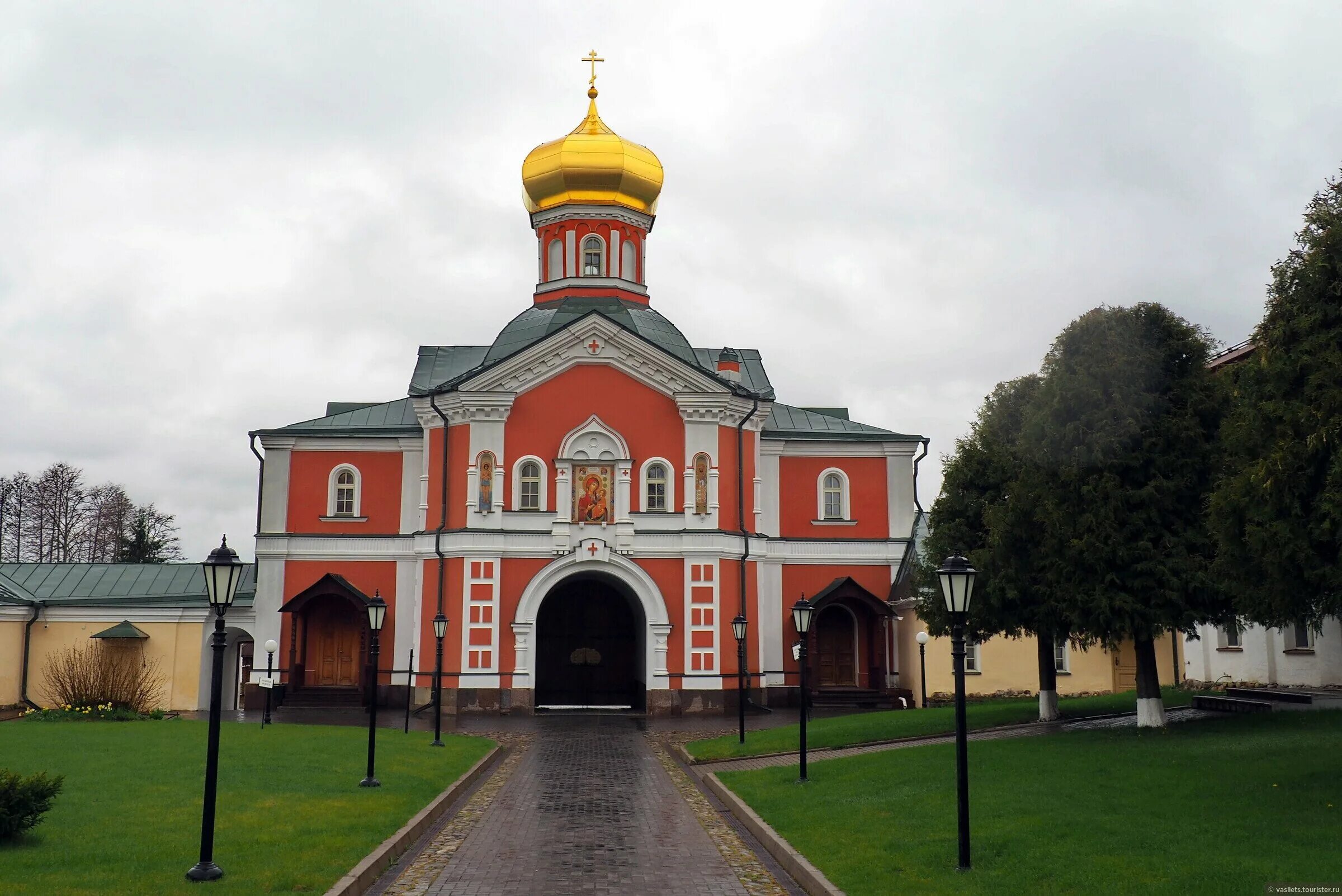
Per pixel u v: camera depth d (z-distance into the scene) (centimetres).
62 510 7331
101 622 4441
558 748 3078
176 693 4416
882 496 4788
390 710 4319
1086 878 1262
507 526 4159
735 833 1780
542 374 4244
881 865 1406
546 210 4825
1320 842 1362
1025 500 2672
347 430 4597
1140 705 2644
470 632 4078
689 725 3744
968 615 2895
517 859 1568
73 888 1205
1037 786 1853
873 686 4597
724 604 4209
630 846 1666
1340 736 2209
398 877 1447
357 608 4512
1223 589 2005
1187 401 2564
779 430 4816
